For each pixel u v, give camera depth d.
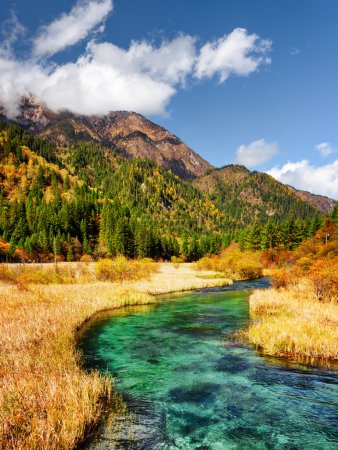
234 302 30.45
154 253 127.81
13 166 185.62
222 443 7.66
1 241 99.19
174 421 8.68
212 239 153.38
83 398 8.91
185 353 14.81
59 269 44.81
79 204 144.75
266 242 99.38
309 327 16.61
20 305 21.88
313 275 29.86
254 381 11.46
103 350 15.33
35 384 9.38
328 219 83.12
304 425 8.52
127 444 7.57
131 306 28.19
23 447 6.65
